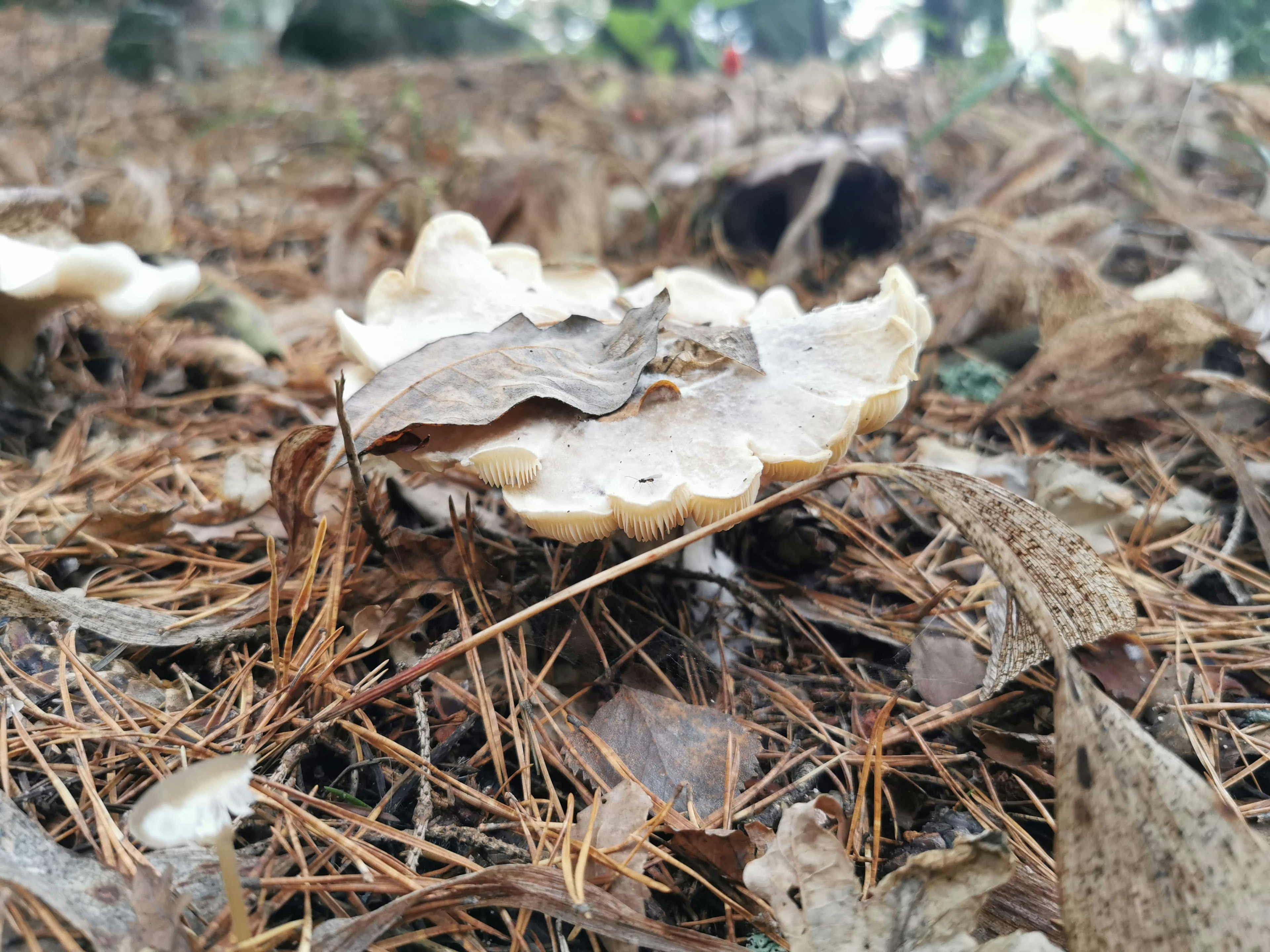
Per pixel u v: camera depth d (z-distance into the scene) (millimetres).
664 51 614
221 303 315
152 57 832
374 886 131
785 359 193
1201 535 229
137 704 162
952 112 410
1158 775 113
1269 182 375
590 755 159
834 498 243
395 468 231
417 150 533
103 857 132
